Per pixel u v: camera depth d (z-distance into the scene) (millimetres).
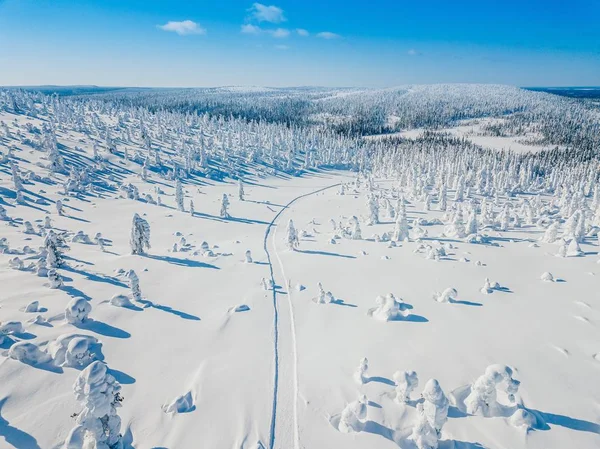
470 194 84938
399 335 19422
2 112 112562
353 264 33000
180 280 29172
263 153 135500
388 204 60406
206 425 13461
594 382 14938
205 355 18266
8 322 17703
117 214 60906
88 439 11008
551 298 23672
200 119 178000
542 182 103062
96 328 19578
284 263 35031
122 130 121562
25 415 12984
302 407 14352
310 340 19797
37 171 72062
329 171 135625
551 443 11789
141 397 14773
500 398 13773
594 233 40969
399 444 12227
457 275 28516
